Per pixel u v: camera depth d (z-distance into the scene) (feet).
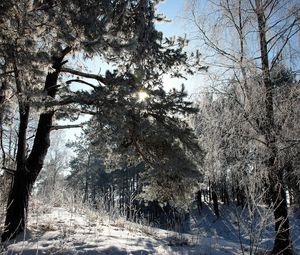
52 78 33.99
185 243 30.58
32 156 32.94
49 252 23.47
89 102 28.22
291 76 32.01
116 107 27.55
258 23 33.73
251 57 33.14
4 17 22.59
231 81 32.76
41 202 47.26
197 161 32.58
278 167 29.01
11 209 30.22
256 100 30.96
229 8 34.14
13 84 28.78
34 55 23.00
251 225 16.24
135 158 36.52
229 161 30.78
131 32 32.76
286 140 29.07
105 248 24.80
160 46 34.42
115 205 42.88
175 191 34.58
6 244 24.89
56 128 33.99
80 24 24.43
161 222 74.13
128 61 33.14
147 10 32.65
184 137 31.89
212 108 33.35
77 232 29.71
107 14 27.09
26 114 32.86
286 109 30.17
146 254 24.81
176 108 31.89
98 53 26.09
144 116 31.78
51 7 24.89
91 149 36.27
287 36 32.76
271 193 28.60
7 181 35.06
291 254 27.99
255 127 31.01
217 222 92.63
